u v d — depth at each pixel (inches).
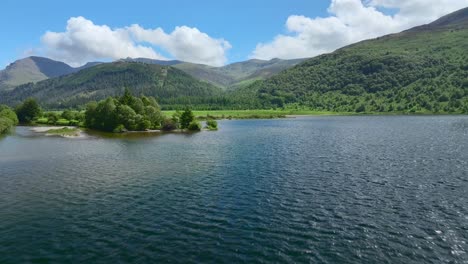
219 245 1228.5
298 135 4972.9
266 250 1185.4
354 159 2847.0
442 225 1380.4
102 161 2893.7
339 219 1464.1
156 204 1704.0
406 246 1202.6
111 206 1678.2
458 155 2950.3
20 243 1263.5
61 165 2716.5
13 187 2038.6
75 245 1241.4
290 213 1549.0
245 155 3147.1
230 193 1883.6
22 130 6122.1
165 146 3865.7
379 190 1893.5
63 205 1697.8
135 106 6392.7
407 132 5113.2
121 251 1189.1
